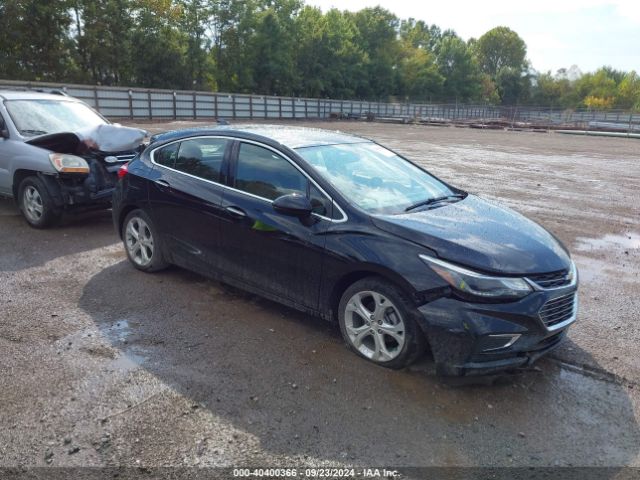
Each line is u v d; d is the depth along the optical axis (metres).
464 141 26.83
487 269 3.23
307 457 2.74
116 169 7.04
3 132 7.05
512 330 3.17
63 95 8.23
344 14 81.12
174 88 50.19
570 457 2.81
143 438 2.85
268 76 61.44
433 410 3.18
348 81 71.50
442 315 3.22
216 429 2.95
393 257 3.42
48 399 3.17
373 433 2.95
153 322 4.29
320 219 3.85
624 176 14.30
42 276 5.27
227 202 4.39
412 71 86.62
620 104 104.25
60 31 41.69
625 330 4.46
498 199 10.40
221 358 3.74
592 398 3.38
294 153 4.16
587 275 5.96
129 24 46.22
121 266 5.62
